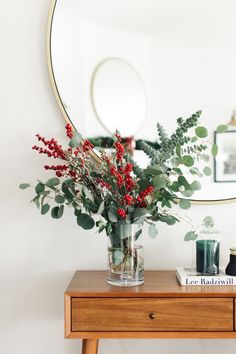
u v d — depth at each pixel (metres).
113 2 1.65
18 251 1.65
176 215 1.64
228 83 1.64
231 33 1.65
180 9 1.65
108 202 1.39
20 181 1.64
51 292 1.65
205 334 1.32
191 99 1.64
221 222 1.65
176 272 1.56
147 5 1.65
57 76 1.63
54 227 1.65
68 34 1.63
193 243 1.55
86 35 1.64
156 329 1.32
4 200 1.65
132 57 1.65
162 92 1.64
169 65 1.65
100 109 1.63
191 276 1.41
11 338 1.65
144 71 1.65
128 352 1.66
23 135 1.65
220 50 1.65
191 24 1.65
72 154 1.57
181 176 1.39
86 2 1.64
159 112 1.64
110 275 1.41
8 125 1.65
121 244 1.39
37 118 1.65
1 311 1.65
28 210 1.65
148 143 1.64
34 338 1.65
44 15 1.65
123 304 1.31
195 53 1.65
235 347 1.66
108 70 1.64
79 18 1.64
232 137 1.64
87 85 1.63
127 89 1.64
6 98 1.64
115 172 1.32
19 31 1.64
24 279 1.65
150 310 1.32
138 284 1.41
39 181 1.50
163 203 1.43
